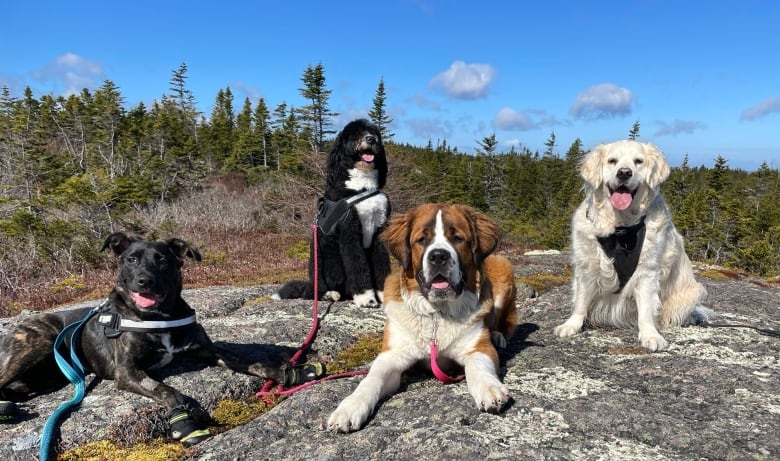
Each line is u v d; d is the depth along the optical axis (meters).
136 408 1.20
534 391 1.20
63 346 1.36
